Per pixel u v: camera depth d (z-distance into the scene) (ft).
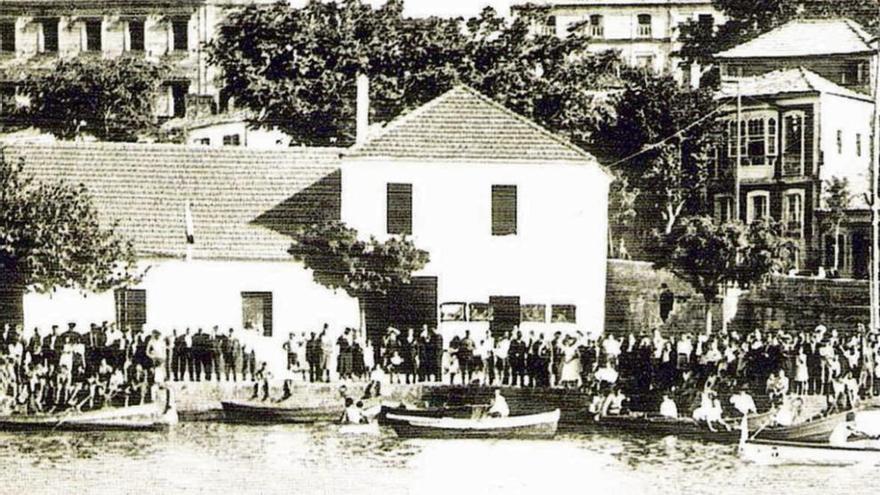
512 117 181.37
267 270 175.52
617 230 211.61
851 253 207.92
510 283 176.35
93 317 174.60
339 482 132.67
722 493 129.08
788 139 213.25
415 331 175.94
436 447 148.77
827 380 148.87
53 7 267.18
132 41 267.59
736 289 180.24
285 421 156.46
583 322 176.04
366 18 222.69
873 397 149.07
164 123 254.47
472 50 219.41
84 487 131.23
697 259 177.37
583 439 153.17
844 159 216.13
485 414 149.89
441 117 180.65
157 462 141.38
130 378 157.58
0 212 169.89
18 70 264.93
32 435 155.02
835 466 141.38
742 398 144.77
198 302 175.63
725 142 216.13
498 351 159.63
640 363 153.79
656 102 212.84
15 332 168.76
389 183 176.86
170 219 180.45
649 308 185.37
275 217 181.47
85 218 172.04
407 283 174.50
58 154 187.52
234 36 226.58
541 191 176.65
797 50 228.43
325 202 184.44
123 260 173.06
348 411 154.71
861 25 232.73
